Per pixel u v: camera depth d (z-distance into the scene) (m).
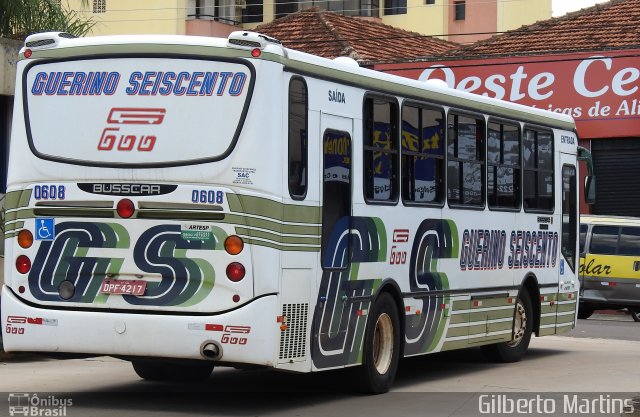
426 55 40.22
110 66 11.90
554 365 17.64
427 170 14.87
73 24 22.77
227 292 11.41
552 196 18.94
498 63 33.62
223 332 11.34
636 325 26.84
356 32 39.72
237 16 54.78
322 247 12.42
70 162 11.90
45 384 14.02
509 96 33.47
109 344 11.63
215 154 11.52
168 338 11.45
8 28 20.77
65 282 11.88
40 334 11.89
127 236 11.69
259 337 11.36
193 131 11.59
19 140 12.17
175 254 11.55
